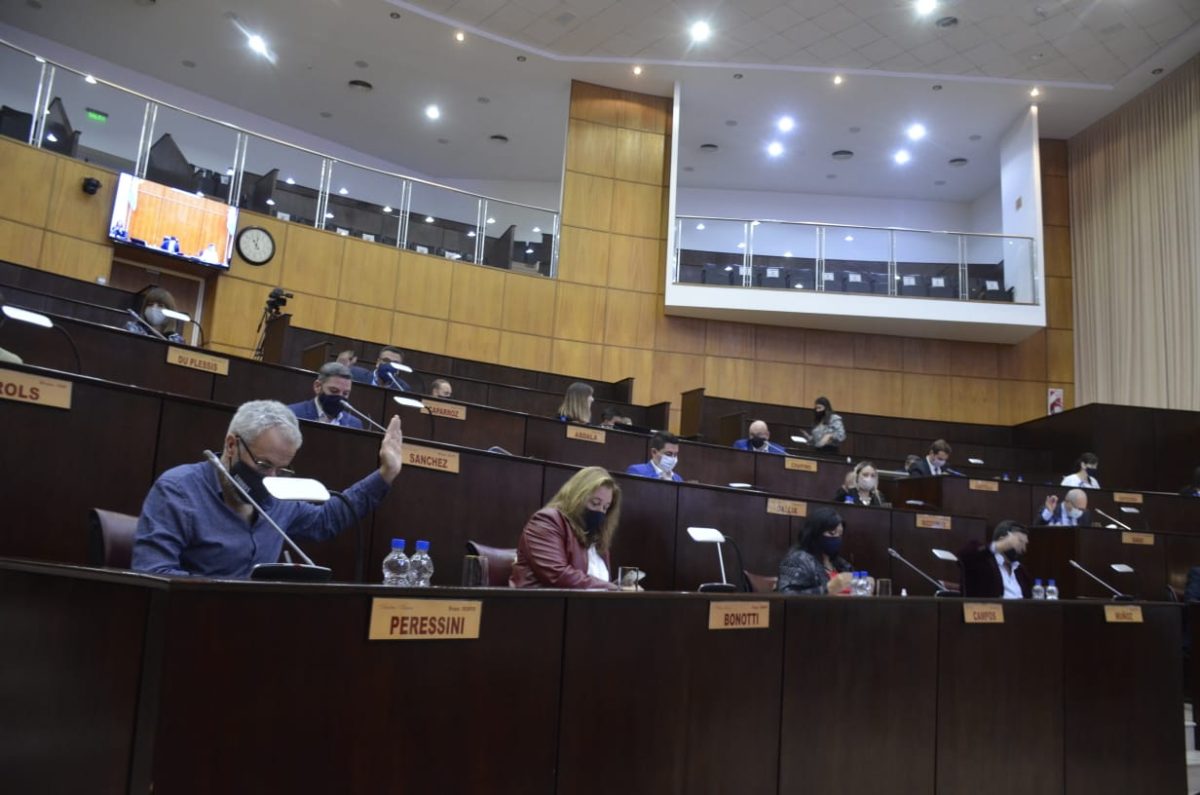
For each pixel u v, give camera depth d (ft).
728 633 8.04
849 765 8.89
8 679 5.26
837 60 39.63
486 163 50.52
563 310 40.06
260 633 5.11
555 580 10.10
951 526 19.06
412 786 5.74
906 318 40.88
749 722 8.10
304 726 5.25
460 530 12.21
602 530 11.18
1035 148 41.93
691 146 47.96
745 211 52.80
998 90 41.29
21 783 5.08
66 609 5.16
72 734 4.94
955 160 48.16
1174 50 37.70
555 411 33.35
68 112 29.50
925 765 9.55
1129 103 41.81
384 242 36.60
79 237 29.22
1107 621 11.65
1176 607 12.39
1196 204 37.63
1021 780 10.39
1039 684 10.78
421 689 5.86
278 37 39.11
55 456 9.26
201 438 10.30
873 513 18.24
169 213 31.07
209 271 32.45
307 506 8.62
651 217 42.29
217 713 4.88
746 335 42.65
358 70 41.55
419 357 35.96
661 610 7.51
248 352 32.53
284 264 33.94
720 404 40.83
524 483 12.95
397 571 10.15
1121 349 40.93
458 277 38.06
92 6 37.27
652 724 7.30
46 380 9.26
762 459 23.22
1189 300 37.63
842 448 41.75
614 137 42.55
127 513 9.68
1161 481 36.27
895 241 41.70
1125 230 41.39
